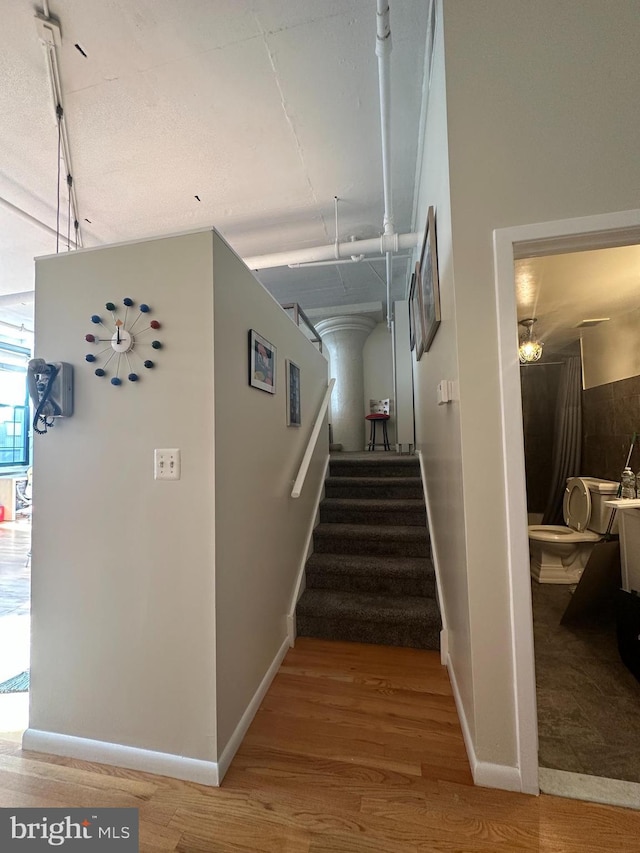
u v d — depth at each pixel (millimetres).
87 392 1402
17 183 2408
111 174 2350
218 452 1300
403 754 1326
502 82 1268
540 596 2646
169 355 1325
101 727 1344
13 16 1456
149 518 1325
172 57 1632
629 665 1761
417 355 3131
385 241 2629
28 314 5012
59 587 1403
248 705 1486
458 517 1417
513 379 1234
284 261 2941
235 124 1993
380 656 1945
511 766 1189
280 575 1965
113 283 1389
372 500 2967
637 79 1190
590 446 3262
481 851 1004
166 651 1296
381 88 1648
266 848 1021
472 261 1284
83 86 1746
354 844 1027
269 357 1857
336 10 1474
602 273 2131
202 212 2781
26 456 6398
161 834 1068
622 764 1276
